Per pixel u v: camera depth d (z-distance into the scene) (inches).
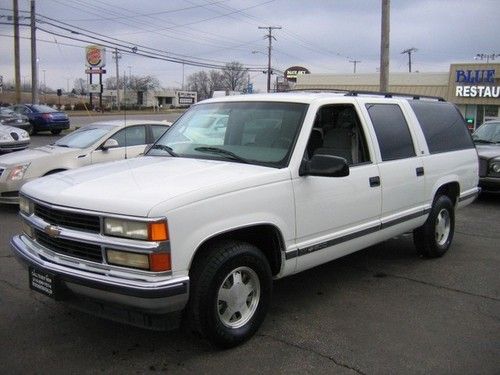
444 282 223.5
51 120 1140.5
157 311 138.0
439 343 165.0
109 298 140.1
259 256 161.3
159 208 135.9
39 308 187.8
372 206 201.9
